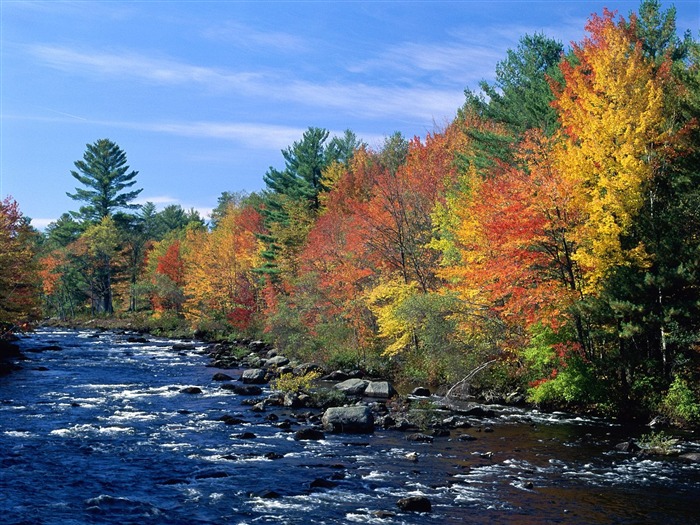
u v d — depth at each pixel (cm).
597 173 2447
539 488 1484
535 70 4188
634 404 2369
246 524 1239
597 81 2544
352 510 1325
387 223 4034
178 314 8288
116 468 1639
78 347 5425
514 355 2816
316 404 2617
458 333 2980
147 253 11331
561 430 2152
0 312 4519
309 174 7181
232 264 7325
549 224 2438
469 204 3284
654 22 3228
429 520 1267
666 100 2575
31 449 1831
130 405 2606
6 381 3294
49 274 9762
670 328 2252
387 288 3672
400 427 2173
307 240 5647
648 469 1656
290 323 4456
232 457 1756
